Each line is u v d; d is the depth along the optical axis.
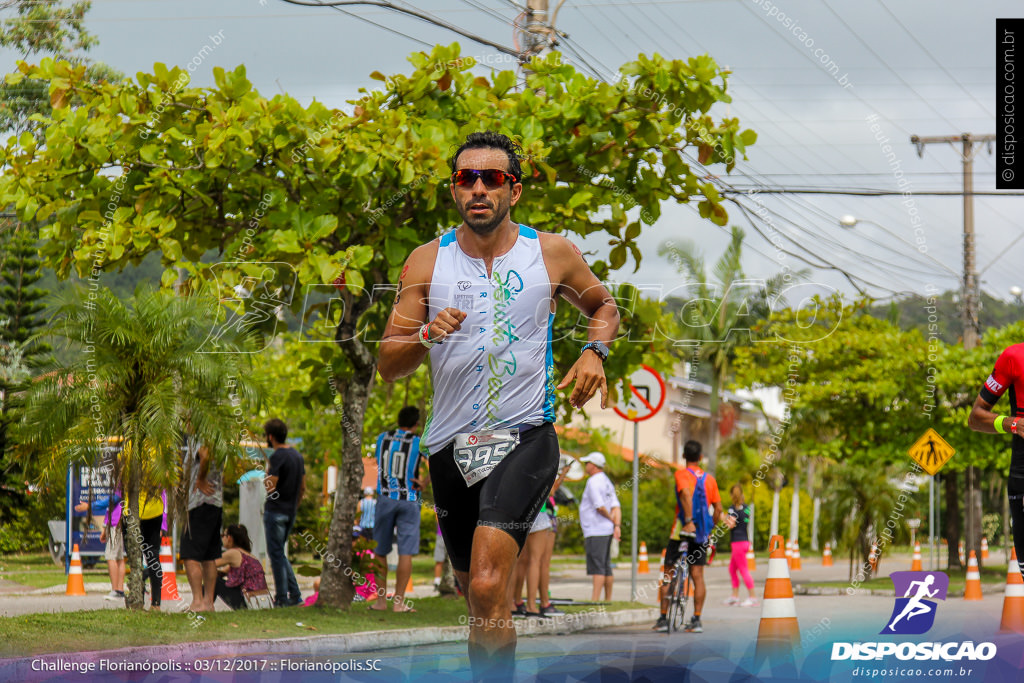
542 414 4.61
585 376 4.65
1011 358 6.90
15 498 21.67
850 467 31.02
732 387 30.28
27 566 22.19
